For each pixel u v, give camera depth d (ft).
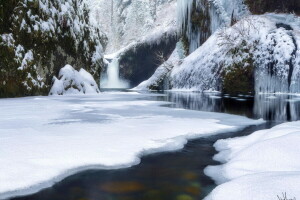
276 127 15.30
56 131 15.98
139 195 8.00
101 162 10.58
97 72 61.52
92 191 8.19
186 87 73.41
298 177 7.55
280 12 70.38
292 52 56.70
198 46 86.79
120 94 56.24
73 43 54.39
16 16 43.47
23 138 13.84
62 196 7.80
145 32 146.51
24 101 36.01
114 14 159.22
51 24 48.96
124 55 133.90
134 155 11.66
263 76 58.70
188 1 89.20
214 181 9.14
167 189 8.46
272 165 9.40
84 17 59.41
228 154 12.09
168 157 11.85
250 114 26.58
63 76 51.78
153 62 130.62
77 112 25.62
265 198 6.65
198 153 12.53
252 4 74.23
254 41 62.03
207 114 25.45
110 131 16.21
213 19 81.82
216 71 66.59
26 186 8.19
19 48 43.96
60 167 9.73
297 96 49.67
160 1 149.18
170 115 24.41
